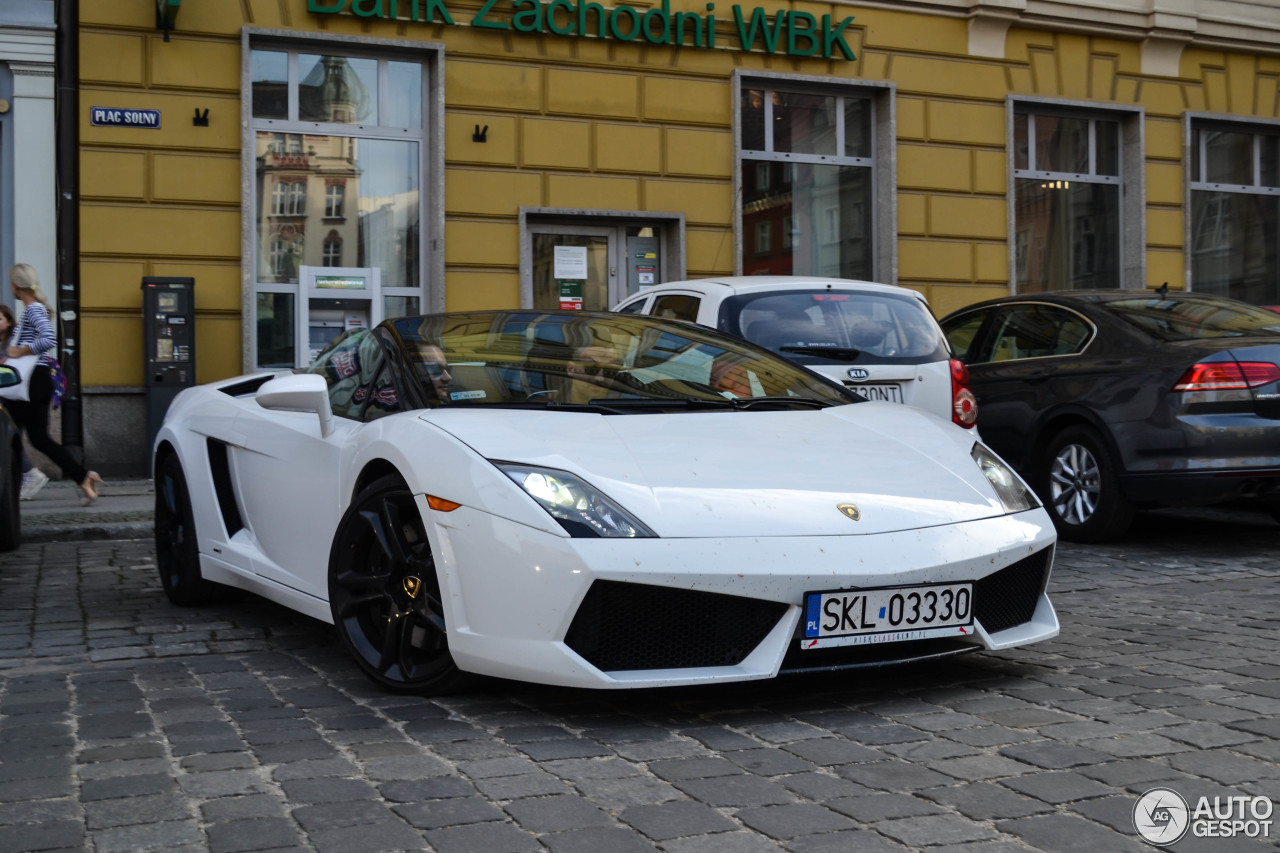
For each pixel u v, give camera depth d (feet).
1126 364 23.31
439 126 38.86
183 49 36.29
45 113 35.68
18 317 35.81
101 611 17.87
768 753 10.27
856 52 44.16
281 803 9.11
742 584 10.85
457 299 39.32
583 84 40.52
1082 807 8.84
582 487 11.21
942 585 11.52
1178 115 49.73
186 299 35.63
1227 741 10.45
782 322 20.84
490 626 11.18
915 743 10.50
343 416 14.51
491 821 8.68
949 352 21.61
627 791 9.31
